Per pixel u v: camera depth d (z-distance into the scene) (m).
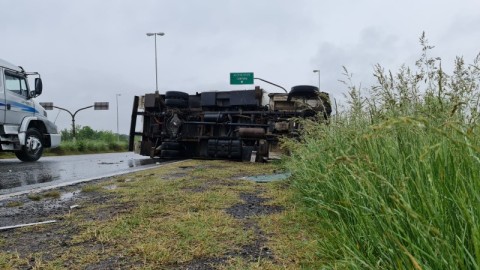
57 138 12.62
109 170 8.23
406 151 1.94
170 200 3.93
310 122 5.59
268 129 9.09
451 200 1.33
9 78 10.60
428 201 1.31
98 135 35.06
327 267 1.81
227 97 9.90
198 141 10.11
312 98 8.59
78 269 2.12
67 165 10.09
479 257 1.04
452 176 1.43
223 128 10.05
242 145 9.34
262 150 8.89
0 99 10.12
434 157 1.52
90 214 3.43
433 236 1.27
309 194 3.29
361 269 1.62
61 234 2.81
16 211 3.71
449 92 2.32
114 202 3.96
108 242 2.57
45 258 2.29
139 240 2.59
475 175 1.21
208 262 2.21
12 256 2.33
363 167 1.92
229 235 2.69
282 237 2.62
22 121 10.98
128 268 2.12
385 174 1.92
